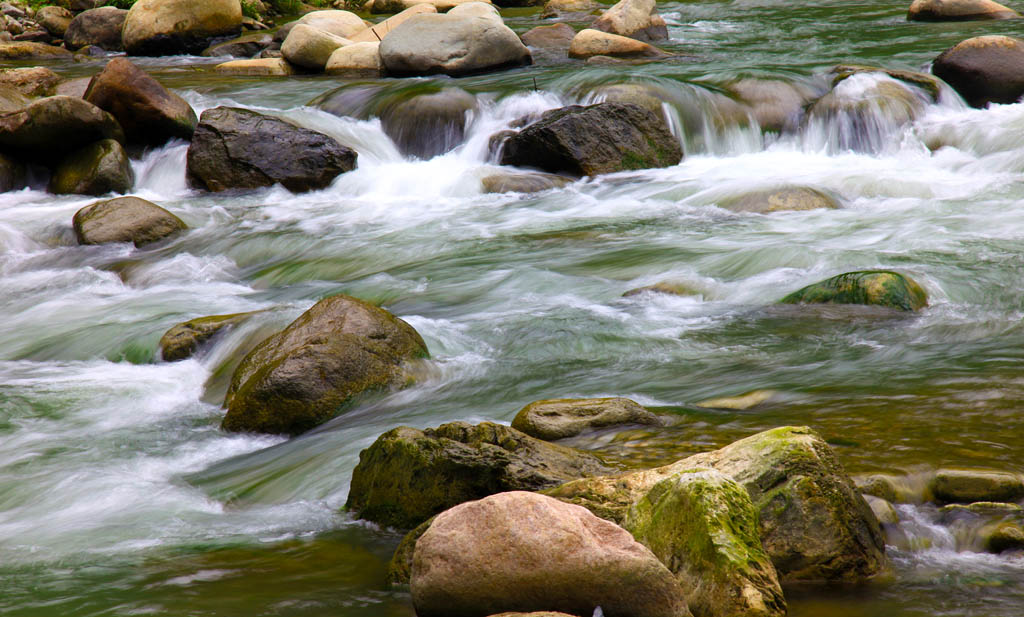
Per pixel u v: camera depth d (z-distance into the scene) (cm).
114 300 1308
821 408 734
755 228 1396
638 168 1784
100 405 941
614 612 452
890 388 775
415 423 797
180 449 828
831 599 485
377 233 1509
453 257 1355
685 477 502
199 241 1520
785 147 1888
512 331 1027
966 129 1770
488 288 1205
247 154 1800
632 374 881
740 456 546
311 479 714
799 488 518
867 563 508
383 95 2058
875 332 948
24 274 1438
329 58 2567
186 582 550
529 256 1334
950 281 1077
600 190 1689
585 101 1984
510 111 1983
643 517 512
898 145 1803
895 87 1898
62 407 938
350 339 885
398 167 1870
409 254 1388
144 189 1834
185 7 2966
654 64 2411
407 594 519
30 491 742
